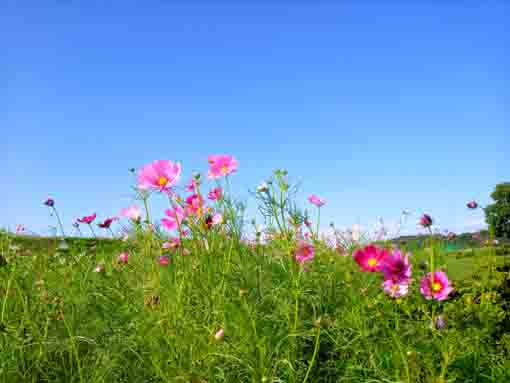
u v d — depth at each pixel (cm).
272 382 71
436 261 101
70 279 108
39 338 84
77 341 88
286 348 81
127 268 119
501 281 111
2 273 102
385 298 92
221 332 73
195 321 88
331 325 90
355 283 103
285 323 89
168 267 108
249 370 75
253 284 100
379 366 77
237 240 111
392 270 72
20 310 97
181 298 91
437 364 80
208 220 99
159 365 77
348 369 79
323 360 87
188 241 107
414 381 74
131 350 82
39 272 111
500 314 98
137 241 126
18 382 79
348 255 115
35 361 83
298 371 77
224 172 101
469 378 80
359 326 83
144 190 101
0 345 81
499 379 80
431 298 78
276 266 109
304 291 98
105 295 100
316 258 110
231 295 92
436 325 82
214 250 101
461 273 119
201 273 96
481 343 86
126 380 81
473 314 95
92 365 82
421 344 82
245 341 77
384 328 86
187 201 102
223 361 80
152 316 86
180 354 79
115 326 89
